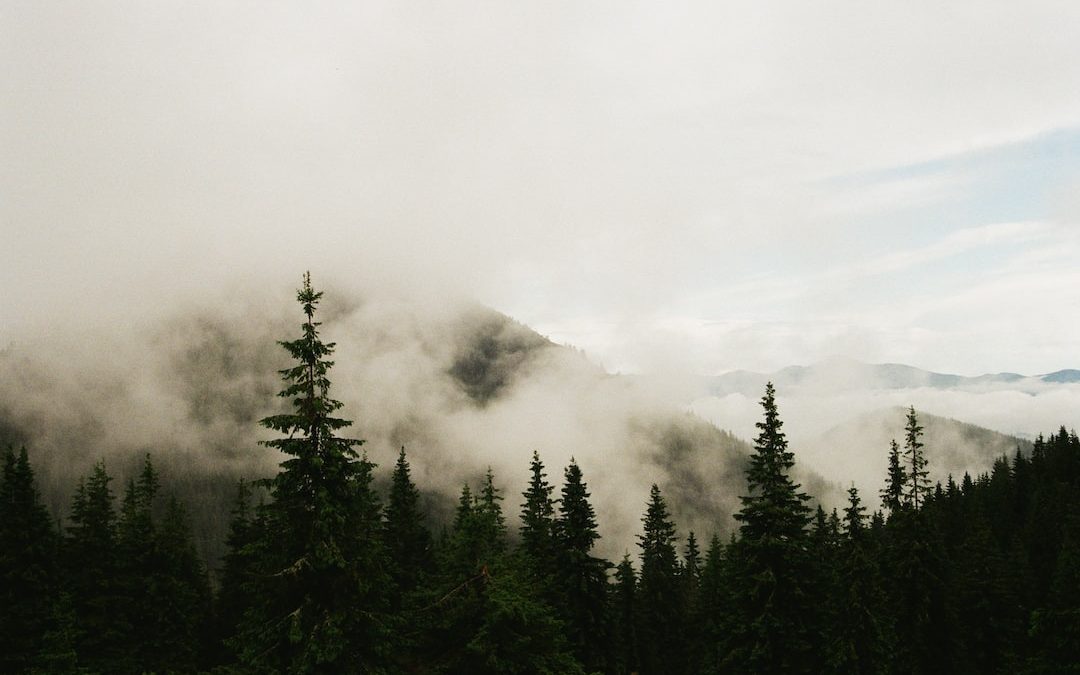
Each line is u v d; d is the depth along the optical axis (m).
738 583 28.59
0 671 29.88
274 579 15.16
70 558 36.66
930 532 38.66
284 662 14.79
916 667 36.50
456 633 18.27
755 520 28.09
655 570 57.34
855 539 36.81
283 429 15.06
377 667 15.38
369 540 16.05
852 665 28.83
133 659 34.59
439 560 19.86
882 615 33.59
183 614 37.62
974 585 42.19
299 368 15.41
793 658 26.61
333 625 14.48
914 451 41.81
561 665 18.75
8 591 31.27
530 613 18.14
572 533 38.19
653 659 50.38
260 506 15.30
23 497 32.47
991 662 40.53
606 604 37.97
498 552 20.33
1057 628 28.75
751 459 28.39
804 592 27.16
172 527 47.06
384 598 16.20
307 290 15.29
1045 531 60.03
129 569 37.34
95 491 43.31
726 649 28.84
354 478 15.76
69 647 23.00
